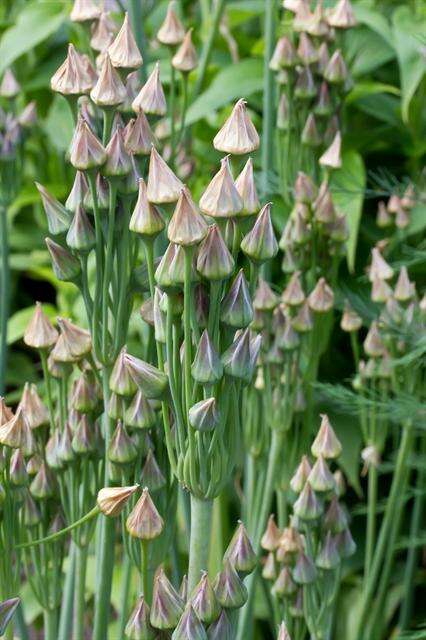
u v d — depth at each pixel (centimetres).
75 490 105
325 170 119
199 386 94
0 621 94
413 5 158
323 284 117
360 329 157
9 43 156
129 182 98
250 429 121
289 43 119
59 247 99
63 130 168
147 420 99
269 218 93
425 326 121
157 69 101
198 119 144
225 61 163
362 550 154
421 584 159
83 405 103
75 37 173
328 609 111
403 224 130
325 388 121
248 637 123
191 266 90
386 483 161
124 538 102
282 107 121
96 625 108
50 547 107
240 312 92
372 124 159
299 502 107
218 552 143
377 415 122
